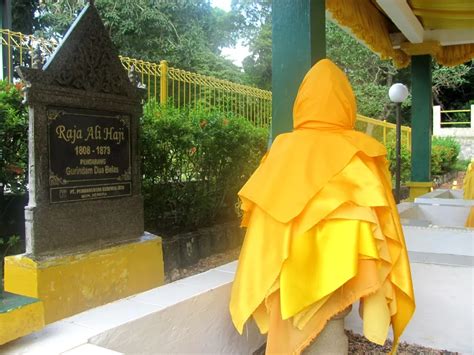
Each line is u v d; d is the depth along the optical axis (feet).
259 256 6.90
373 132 44.96
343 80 7.50
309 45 11.46
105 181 13.26
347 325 10.52
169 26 52.95
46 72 11.57
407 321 7.20
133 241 13.73
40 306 5.68
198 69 53.11
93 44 12.78
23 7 45.34
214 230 20.89
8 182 13.89
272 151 7.51
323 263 6.35
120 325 6.25
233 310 7.16
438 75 83.56
